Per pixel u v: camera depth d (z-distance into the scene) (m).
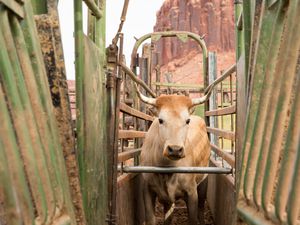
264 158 1.88
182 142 4.04
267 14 2.12
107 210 3.46
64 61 2.14
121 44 3.49
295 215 1.42
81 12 2.63
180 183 4.59
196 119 5.79
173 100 4.27
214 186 6.15
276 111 1.79
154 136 4.59
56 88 2.11
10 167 1.39
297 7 1.72
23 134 1.56
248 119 2.16
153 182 4.59
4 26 1.58
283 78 1.76
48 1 2.14
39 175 1.64
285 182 1.57
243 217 2.03
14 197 1.30
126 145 7.66
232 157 4.23
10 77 1.54
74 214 2.03
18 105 1.57
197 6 92.69
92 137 2.88
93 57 3.02
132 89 7.10
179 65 88.12
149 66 9.17
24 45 1.77
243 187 2.12
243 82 2.92
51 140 1.88
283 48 1.85
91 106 2.88
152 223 4.68
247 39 2.71
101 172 3.23
